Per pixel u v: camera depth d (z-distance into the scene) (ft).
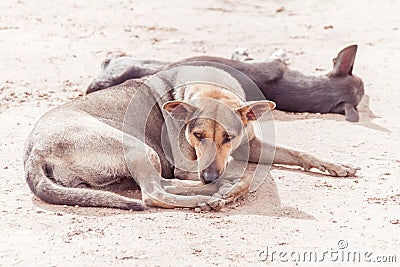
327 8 78.74
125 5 77.56
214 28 70.90
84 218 31.42
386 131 45.06
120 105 36.73
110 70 48.26
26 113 45.68
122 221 31.22
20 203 32.94
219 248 28.76
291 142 42.88
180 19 73.51
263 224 31.35
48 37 64.08
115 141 34.35
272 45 65.46
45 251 28.22
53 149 33.37
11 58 57.41
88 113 35.94
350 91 48.88
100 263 27.25
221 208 32.96
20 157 38.55
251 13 77.25
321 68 58.13
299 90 49.47
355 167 37.96
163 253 28.17
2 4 74.69
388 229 31.12
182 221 31.42
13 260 27.48
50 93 50.14
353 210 33.24
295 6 80.18
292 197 34.81
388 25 71.20
